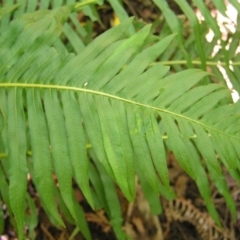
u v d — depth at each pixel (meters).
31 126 0.29
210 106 0.29
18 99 0.29
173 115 0.29
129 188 0.27
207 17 0.34
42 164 0.28
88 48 0.30
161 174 0.28
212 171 0.37
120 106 0.29
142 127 0.28
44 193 0.28
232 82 0.44
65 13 0.31
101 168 0.39
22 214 0.27
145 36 0.30
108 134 0.28
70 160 0.28
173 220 0.57
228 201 0.38
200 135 0.29
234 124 0.29
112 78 0.29
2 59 0.30
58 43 0.38
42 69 0.30
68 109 0.29
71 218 0.41
